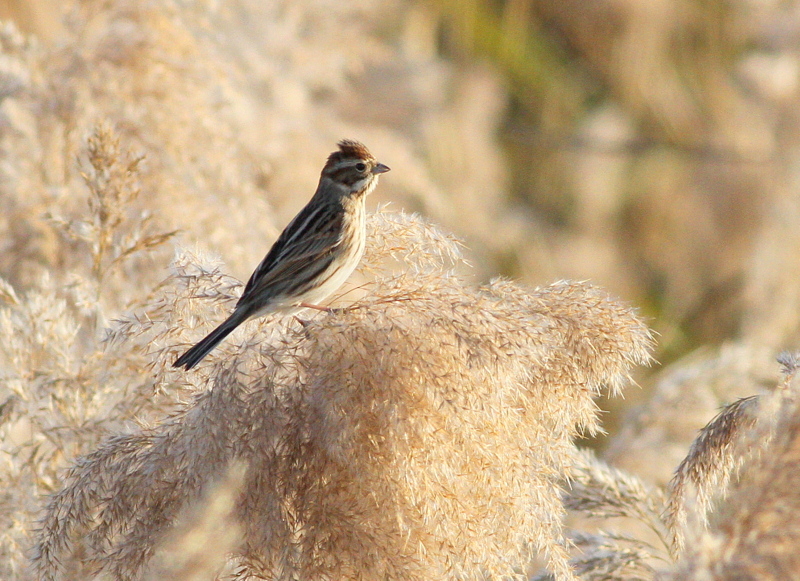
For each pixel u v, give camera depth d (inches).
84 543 244.2
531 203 765.3
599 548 275.1
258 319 267.6
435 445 213.8
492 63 750.5
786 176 692.7
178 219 343.0
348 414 214.7
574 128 784.9
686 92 797.2
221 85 381.7
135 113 361.7
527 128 776.3
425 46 701.3
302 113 514.9
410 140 602.9
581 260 728.3
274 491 214.5
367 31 612.1
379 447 214.4
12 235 354.0
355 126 534.0
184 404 235.0
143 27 375.9
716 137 765.3
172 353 248.2
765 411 200.7
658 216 756.6
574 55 811.4
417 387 215.8
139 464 226.7
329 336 222.7
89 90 368.8
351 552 211.2
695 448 229.1
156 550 213.9
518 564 236.1
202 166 359.6
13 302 293.4
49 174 370.0
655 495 293.3
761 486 177.0
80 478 230.2
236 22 527.8
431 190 530.6
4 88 373.1
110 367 285.0
